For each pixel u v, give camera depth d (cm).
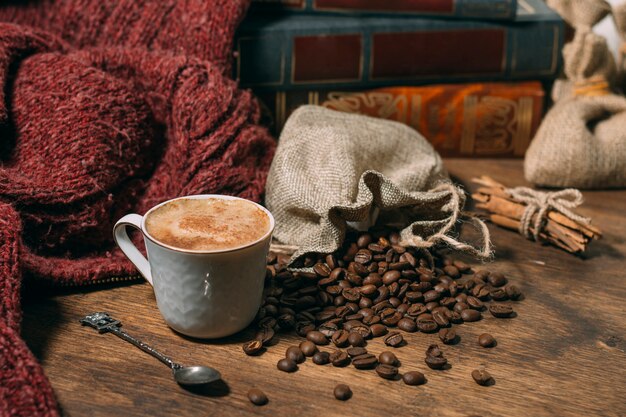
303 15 76
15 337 48
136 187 63
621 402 49
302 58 74
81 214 59
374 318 55
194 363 51
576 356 53
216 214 53
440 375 51
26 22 73
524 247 65
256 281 52
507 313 56
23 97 61
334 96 76
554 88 85
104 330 54
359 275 58
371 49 74
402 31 74
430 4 74
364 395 49
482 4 74
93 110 61
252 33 72
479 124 77
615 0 87
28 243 58
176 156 64
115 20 72
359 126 68
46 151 59
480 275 60
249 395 48
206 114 63
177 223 52
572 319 56
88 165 59
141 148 63
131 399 48
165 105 66
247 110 66
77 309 56
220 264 50
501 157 79
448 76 76
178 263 50
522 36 75
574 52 75
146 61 66
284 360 51
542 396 50
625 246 65
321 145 64
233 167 64
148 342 53
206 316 52
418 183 65
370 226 63
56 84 61
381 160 67
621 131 74
